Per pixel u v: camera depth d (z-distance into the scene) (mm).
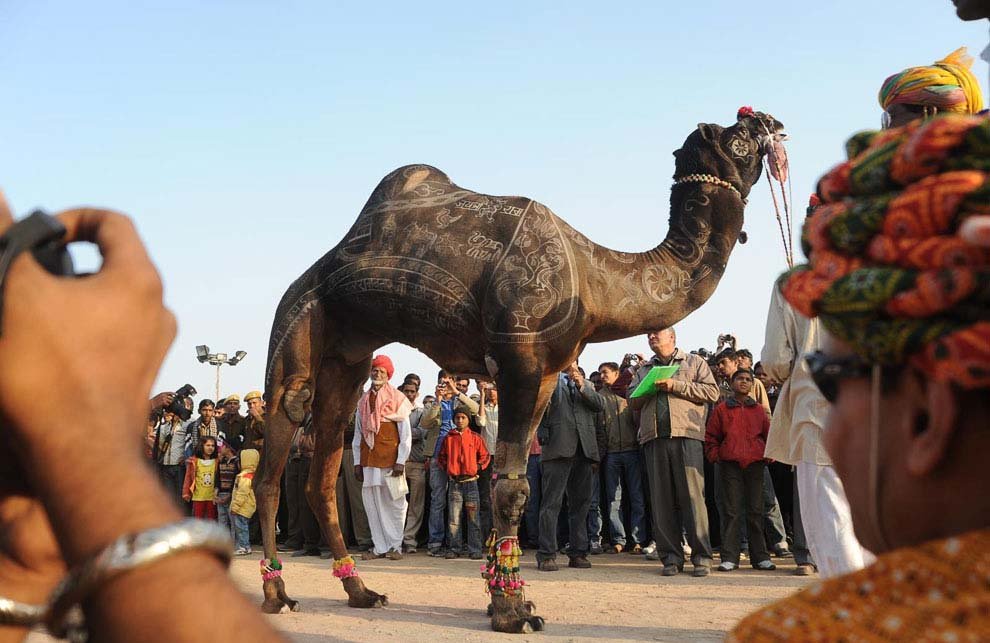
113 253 739
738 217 6438
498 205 6328
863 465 938
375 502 11578
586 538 10281
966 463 843
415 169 6742
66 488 660
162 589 637
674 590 8188
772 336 4527
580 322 6047
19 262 690
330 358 7020
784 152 6430
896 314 853
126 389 695
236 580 688
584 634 5992
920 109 3668
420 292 6191
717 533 11602
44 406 670
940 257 813
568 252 6102
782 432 4562
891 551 918
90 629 648
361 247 6512
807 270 979
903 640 745
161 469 14148
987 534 782
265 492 6883
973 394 833
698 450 9461
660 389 9508
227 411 14000
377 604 7180
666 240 6469
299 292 6758
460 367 6453
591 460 10117
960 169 850
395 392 11688
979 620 726
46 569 843
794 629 808
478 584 8766
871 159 918
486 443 12297
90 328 689
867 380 941
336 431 7148
